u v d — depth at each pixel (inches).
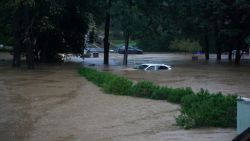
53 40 2844.5
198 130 791.1
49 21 2469.2
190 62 3154.5
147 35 2874.0
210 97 898.1
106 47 2851.9
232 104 821.9
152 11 2849.4
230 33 2923.2
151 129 808.3
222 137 724.7
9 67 2369.6
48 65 2581.2
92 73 1769.2
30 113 992.9
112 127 834.2
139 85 1282.0
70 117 942.4
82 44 2977.4
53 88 1451.8
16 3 2215.8
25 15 2346.2
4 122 896.3
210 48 4847.4
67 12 2741.1
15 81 1665.8
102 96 1267.2
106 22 2847.0
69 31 2839.6
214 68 2469.2
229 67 2568.9
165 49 5255.9
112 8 2721.5
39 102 1147.9
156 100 1197.1
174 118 914.1
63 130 813.2
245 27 2962.6
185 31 3287.4
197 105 847.1
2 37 3093.0
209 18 3029.0
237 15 2942.9
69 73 2020.2
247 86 1567.4
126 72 2132.1
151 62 3134.8
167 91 1208.8
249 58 3880.4
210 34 3518.7
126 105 1101.1
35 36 2598.4
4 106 1087.0
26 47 2379.4
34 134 783.7
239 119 693.9
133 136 749.9
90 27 3075.8
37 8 2349.9
